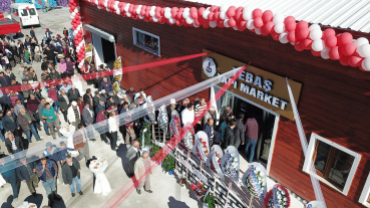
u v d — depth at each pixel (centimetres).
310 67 573
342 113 541
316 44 431
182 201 736
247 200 659
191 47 867
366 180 534
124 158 896
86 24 1457
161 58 1014
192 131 694
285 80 621
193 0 782
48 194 699
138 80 1198
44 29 2448
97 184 744
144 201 736
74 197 745
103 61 1562
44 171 671
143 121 945
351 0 571
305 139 624
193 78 900
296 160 662
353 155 543
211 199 689
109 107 939
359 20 488
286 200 491
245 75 710
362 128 517
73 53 1609
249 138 756
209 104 859
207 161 674
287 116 639
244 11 526
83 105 955
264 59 663
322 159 631
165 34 954
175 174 833
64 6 3584
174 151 835
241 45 708
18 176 692
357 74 500
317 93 574
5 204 723
